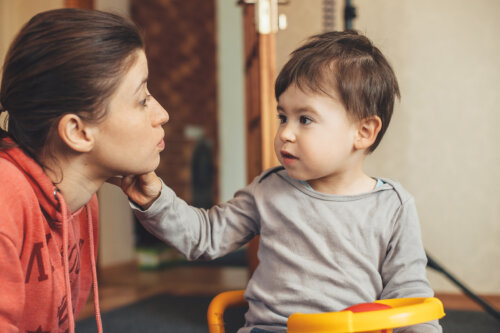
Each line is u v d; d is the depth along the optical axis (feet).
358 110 2.69
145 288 9.38
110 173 2.44
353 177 2.89
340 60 2.70
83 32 2.15
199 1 15.25
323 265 2.74
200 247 2.90
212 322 2.81
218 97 16.22
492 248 7.80
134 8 12.96
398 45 8.02
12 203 2.14
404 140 8.05
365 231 2.78
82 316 7.25
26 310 2.31
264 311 2.78
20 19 9.67
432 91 7.96
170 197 2.77
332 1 7.53
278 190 2.98
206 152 15.69
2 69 2.26
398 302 2.43
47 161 2.30
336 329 2.00
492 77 7.82
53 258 2.41
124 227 11.35
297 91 2.67
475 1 7.83
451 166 7.93
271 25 4.72
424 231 7.98
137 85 2.31
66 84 2.12
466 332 6.22
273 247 2.85
